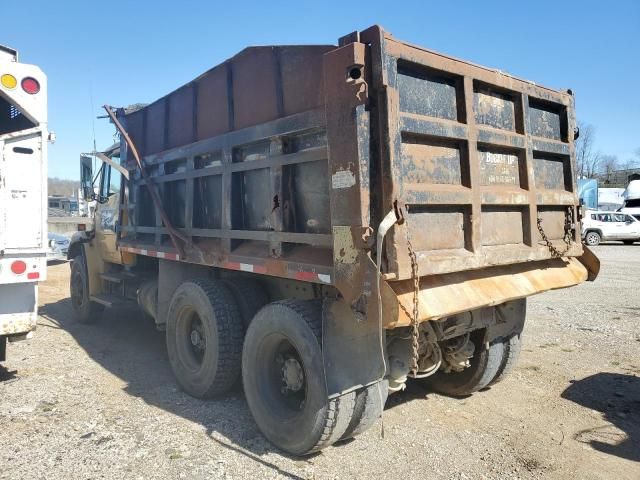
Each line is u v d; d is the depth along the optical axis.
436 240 3.33
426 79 3.43
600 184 58.44
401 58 3.12
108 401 4.70
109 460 3.56
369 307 2.94
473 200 3.55
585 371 5.62
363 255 2.97
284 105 3.79
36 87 4.75
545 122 4.55
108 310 9.34
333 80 3.12
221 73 4.54
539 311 8.99
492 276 3.74
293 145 3.78
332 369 3.38
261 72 4.02
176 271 5.63
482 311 4.33
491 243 3.78
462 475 3.40
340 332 3.38
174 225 5.53
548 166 4.54
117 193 7.14
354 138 2.99
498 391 5.03
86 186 7.57
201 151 4.82
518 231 4.07
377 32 2.97
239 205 4.41
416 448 3.79
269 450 3.74
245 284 4.71
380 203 3.01
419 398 4.88
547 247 4.23
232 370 4.53
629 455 3.71
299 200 3.75
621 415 4.42
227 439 3.92
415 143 3.26
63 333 7.47
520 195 3.99
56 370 5.62
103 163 7.67
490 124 3.93
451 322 4.05
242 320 4.57
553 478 3.38
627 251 20.67
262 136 3.96
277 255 3.87
